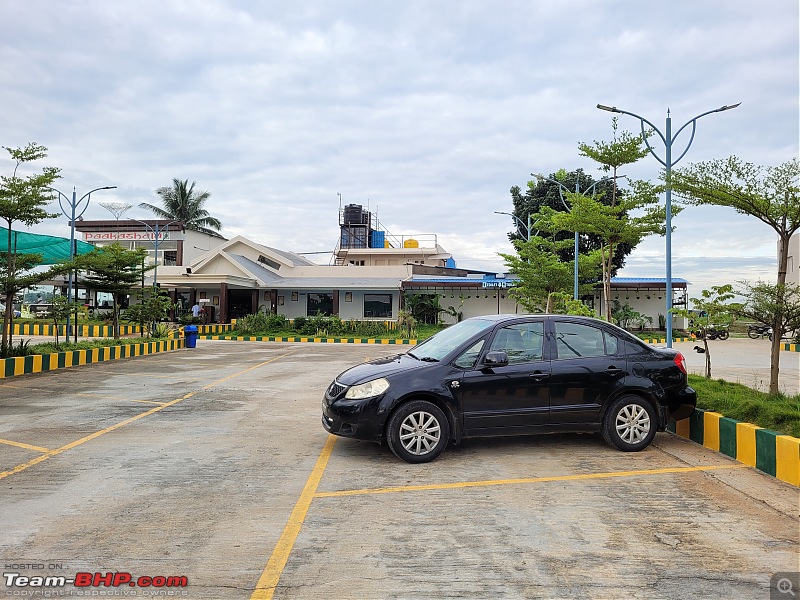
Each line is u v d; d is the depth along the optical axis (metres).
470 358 6.89
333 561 4.13
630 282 34.78
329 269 39.84
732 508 5.20
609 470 6.33
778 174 7.85
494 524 4.81
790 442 5.94
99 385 12.84
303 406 10.23
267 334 32.31
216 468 6.38
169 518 4.91
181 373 15.19
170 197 57.53
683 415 7.31
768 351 23.45
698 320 9.64
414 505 5.24
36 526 4.72
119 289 21.44
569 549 4.34
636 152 14.65
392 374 6.72
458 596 3.65
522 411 6.81
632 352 7.29
